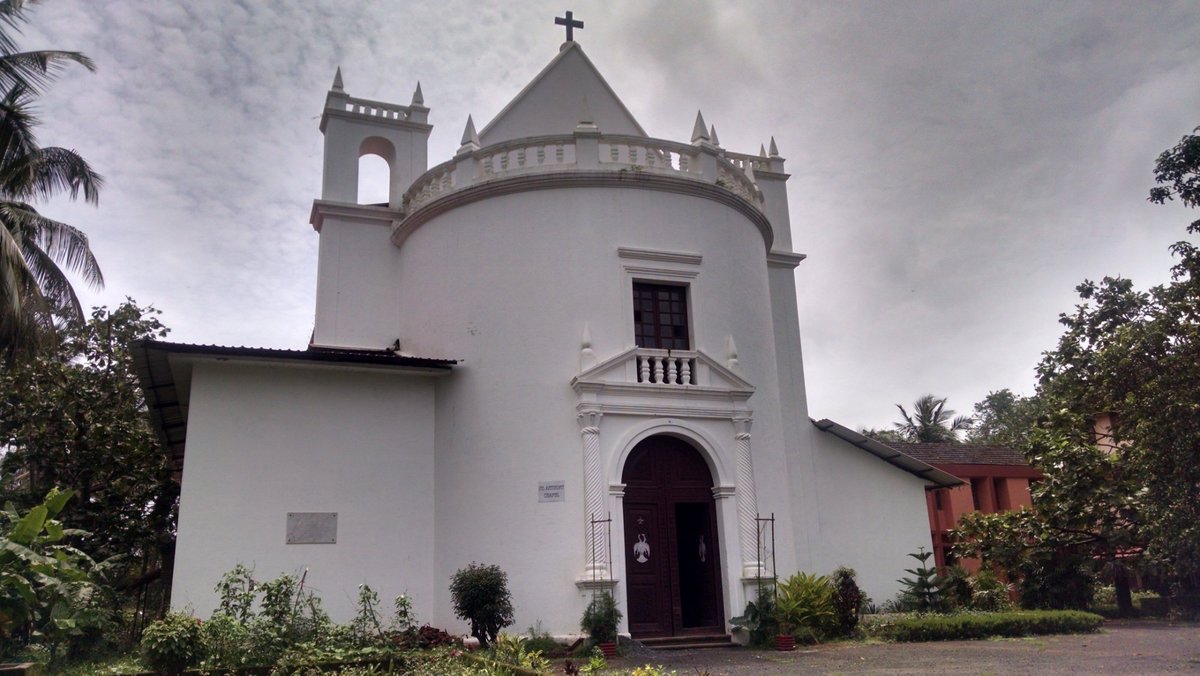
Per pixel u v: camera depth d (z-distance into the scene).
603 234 15.87
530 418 14.98
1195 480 16.23
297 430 14.95
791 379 20.02
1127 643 12.88
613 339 15.40
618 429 14.85
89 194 17.38
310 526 14.59
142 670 10.37
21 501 18.91
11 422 20.05
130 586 20.70
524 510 14.55
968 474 30.72
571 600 14.00
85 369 21.58
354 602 14.53
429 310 16.72
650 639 14.02
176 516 21.44
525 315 15.52
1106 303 20.08
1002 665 10.61
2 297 13.62
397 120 20.59
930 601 18.34
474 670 10.20
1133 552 18.12
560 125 20.48
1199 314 17.48
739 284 16.88
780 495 16.16
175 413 17.98
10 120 15.06
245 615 11.84
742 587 14.66
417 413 15.86
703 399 15.43
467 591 13.11
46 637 11.97
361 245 18.89
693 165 17.09
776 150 21.91
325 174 19.48
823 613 14.35
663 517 14.98
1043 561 18.38
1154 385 17.33
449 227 16.75
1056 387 20.70
